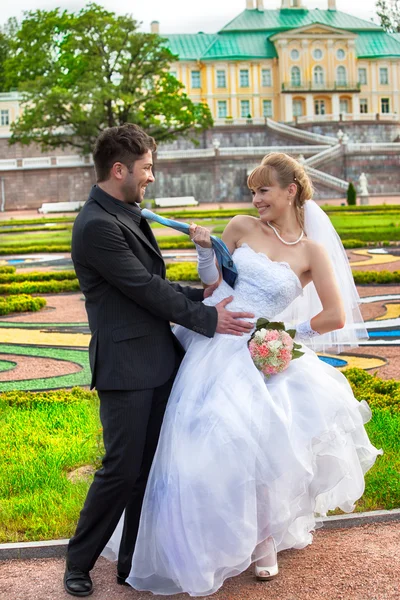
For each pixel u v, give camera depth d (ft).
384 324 40.09
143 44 170.91
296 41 250.37
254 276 15.25
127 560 14.43
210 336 14.79
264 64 255.29
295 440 13.92
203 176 190.29
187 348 15.83
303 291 16.84
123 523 15.03
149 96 176.04
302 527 15.24
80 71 168.76
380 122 223.92
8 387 28.68
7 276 58.85
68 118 169.78
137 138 14.47
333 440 14.48
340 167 191.83
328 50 251.60
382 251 75.25
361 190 165.07
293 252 15.66
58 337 39.06
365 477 17.99
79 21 167.12
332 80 252.62
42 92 168.25
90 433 21.40
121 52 174.40
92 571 15.11
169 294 14.34
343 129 223.51
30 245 91.91
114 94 163.02
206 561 13.32
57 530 16.01
